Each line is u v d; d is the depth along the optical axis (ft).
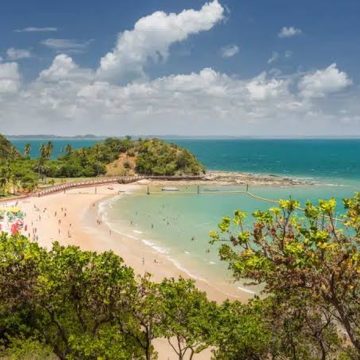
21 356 90.99
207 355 147.02
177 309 89.61
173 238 317.01
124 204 472.03
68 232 333.42
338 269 53.88
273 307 76.64
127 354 84.79
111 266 92.94
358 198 57.77
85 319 97.45
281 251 57.57
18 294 93.04
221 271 239.71
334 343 79.56
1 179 502.79
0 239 103.14
